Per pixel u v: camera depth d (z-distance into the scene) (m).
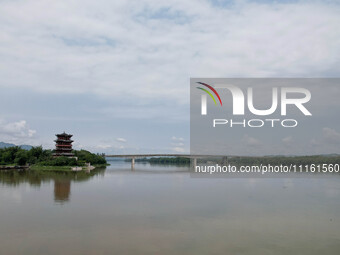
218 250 33.41
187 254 32.25
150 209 52.50
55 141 184.88
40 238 36.69
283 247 34.50
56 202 57.75
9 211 49.94
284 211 51.62
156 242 35.69
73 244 34.81
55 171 144.75
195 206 55.28
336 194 69.94
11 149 192.62
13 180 96.12
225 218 46.78
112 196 65.31
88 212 49.78
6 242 35.28
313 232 40.06
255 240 36.72
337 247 34.69
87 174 127.25
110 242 35.53
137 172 147.62
